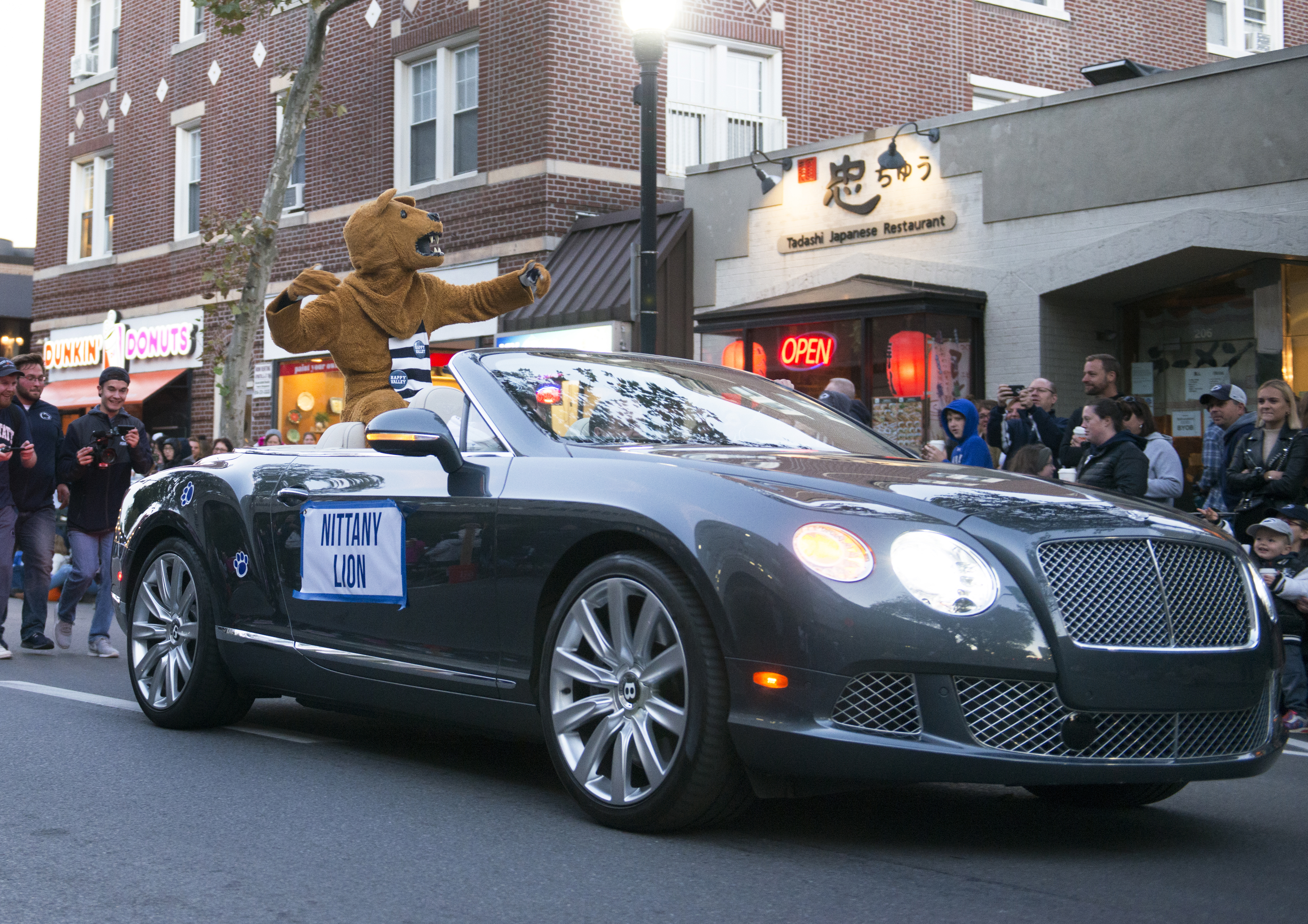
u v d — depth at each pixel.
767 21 18.09
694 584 3.96
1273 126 11.59
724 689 3.88
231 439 15.78
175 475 6.30
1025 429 9.90
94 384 24.64
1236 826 4.53
